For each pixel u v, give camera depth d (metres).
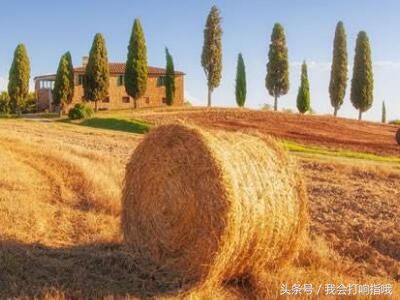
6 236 8.37
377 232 10.27
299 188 7.68
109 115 45.34
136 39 54.53
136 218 8.06
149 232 7.83
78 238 8.94
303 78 60.84
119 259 7.79
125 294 6.72
